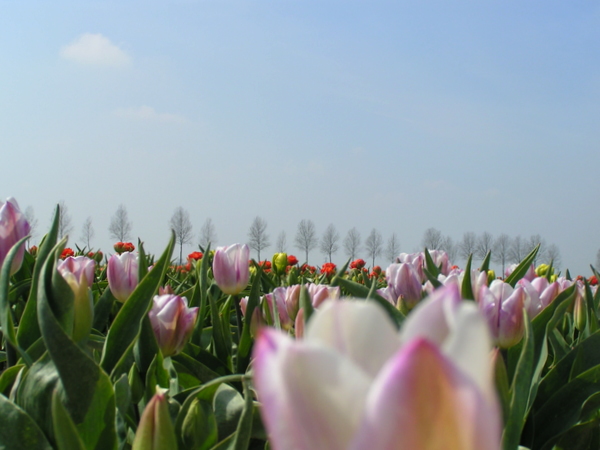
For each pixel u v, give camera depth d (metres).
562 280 3.60
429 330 0.52
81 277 1.74
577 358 2.30
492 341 2.28
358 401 0.44
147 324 1.93
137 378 1.79
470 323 0.46
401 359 0.40
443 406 0.39
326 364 0.45
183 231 52.88
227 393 1.87
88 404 1.35
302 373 0.44
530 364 1.43
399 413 0.40
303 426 0.44
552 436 2.14
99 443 1.37
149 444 1.19
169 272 6.82
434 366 0.39
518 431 1.41
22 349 1.78
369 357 0.53
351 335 0.54
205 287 3.23
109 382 1.37
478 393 0.40
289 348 0.44
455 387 0.39
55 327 1.33
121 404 1.65
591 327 3.01
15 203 2.37
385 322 0.54
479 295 2.35
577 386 2.16
